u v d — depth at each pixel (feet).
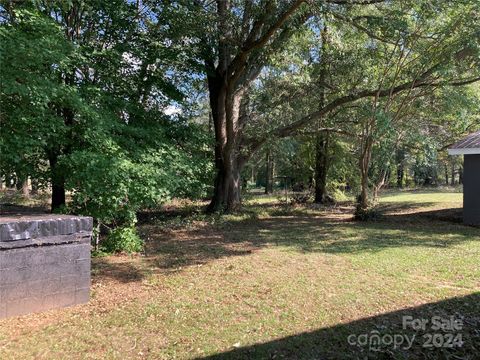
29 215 16.01
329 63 44.04
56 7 25.89
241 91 47.83
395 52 39.47
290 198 63.87
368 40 40.93
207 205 53.42
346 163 62.95
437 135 50.37
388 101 39.91
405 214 47.83
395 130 40.04
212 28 34.65
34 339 12.14
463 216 39.11
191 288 17.56
